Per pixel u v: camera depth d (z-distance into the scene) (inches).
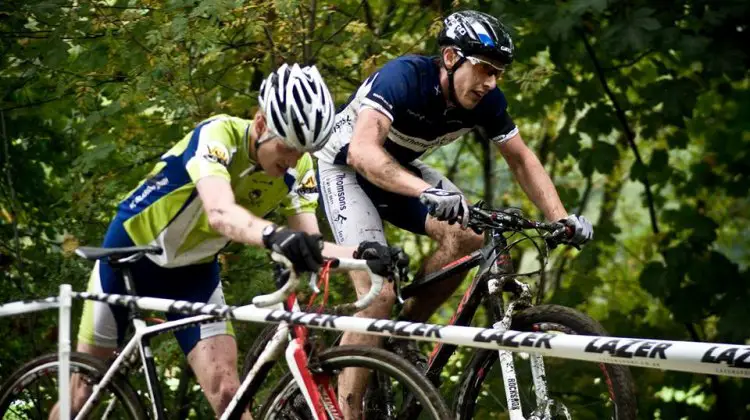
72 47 617.0
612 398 375.2
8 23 608.4
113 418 450.0
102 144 604.1
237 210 336.8
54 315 635.5
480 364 410.9
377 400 425.7
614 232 789.9
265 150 352.8
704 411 782.5
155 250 385.1
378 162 399.9
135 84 573.3
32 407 539.8
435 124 431.5
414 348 429.7
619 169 898.7
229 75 631.2
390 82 418.3
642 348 278.5
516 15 661.3
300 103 337.4
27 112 650.2
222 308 358.0
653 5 711.7
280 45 597.9
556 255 878.4
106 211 605.6
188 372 631.2
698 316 773.9
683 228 803.4
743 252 1008.9
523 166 446.3
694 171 844.0
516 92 725.9
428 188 386.6
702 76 730.2
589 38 767.1
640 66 799.1
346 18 637.3
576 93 785.6
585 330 376.8
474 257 407.5
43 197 675.4
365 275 428.1
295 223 393.1
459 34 410.9
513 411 388.2
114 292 406.3
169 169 378.3
